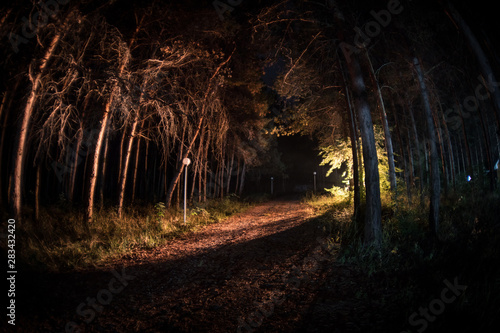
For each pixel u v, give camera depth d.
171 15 10.62
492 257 5.01
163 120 12.26
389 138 11.35
